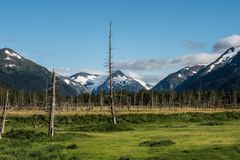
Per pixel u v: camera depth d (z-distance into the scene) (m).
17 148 48.62
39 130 77.94
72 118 102.69
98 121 102.44
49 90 63.59
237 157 39.22
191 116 109.25
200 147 46.03
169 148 46.03
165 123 98.50
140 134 66.25
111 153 43.53
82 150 46.31
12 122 97.25
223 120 104.44
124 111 161.00
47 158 40.44
